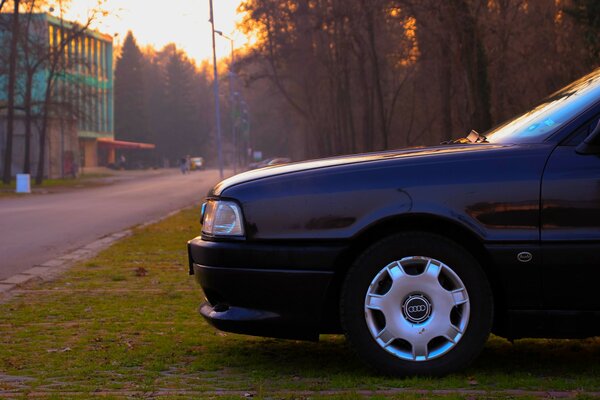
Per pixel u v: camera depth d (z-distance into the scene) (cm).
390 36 4212
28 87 5394
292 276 487
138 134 13675
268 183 501
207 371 529
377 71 3797
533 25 3144
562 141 491
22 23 5244
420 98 5134
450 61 2853
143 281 1032
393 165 495
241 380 500
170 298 881
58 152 7188
